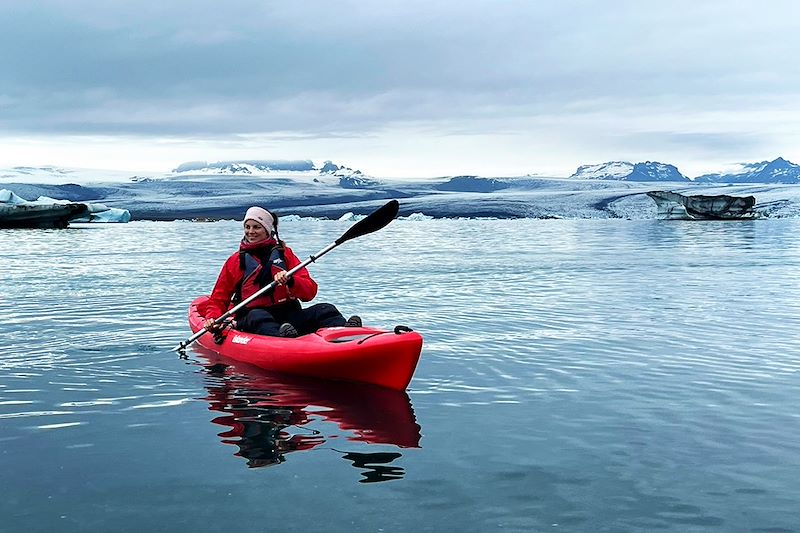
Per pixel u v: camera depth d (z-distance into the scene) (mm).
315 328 6742
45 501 3385
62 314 9398
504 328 8258
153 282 13719
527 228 56625
